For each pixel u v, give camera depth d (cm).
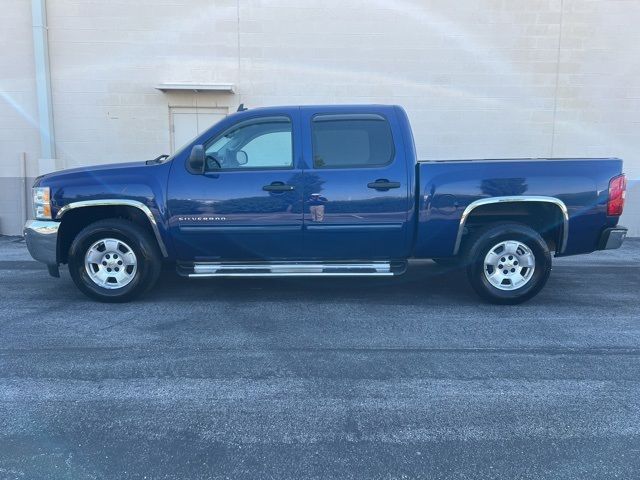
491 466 329
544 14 1062
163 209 607
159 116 1074
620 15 1062
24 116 1064
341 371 457
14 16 1037
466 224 642
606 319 593
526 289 628
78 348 502
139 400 406
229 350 500
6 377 442
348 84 1078
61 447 347
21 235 1095
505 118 1092
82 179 612
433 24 1064
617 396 416
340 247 621
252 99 1077
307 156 611
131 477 318
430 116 1088
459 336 539
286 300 655
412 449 346
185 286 714
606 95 1087
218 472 323
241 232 612
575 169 608
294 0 1052
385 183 605
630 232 1120
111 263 630
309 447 348
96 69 1055
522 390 425
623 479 318
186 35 1055
